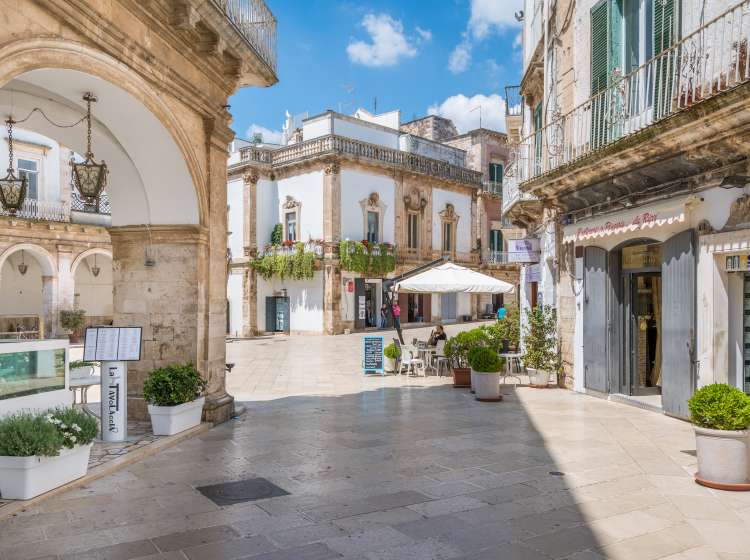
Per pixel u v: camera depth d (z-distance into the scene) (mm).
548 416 9977
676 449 7723
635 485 6242
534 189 12344
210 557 4461
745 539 4836
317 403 11500
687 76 8070
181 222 9281
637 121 9844
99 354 7906
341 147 33188
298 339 30172
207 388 9398
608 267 11453
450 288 15742
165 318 9312
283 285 34625
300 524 5141
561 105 12859
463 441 8219
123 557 4457
